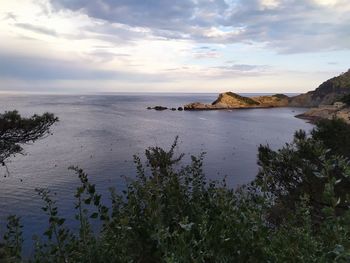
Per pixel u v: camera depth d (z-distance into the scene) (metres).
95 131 96.38
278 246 2.80
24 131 14.62
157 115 165.50
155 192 3.65
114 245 3.23
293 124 130.00
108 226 3.50
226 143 78.31
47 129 15.92
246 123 131.75
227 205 3.29
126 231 3.25
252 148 71.31
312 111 166.00
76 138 82.50
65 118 138.88
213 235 2.95
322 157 3.30
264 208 3.50
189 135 92.25
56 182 41.50
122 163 53.12
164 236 2.81
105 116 153.00
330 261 2.53
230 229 2.97
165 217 3.56
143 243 3.23
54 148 68.00
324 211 2.85
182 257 2.59
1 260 3.63
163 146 70.94
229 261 2.81
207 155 61.62
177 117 155.75
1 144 14.50
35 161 55.12
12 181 41.94
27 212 29.69
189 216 3.58
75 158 57.88
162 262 2.77
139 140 80.19
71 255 3.45
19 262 3.84
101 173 46.22
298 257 2.63
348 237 2.69
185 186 4.17
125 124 118.62
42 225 26.14
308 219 3.24
